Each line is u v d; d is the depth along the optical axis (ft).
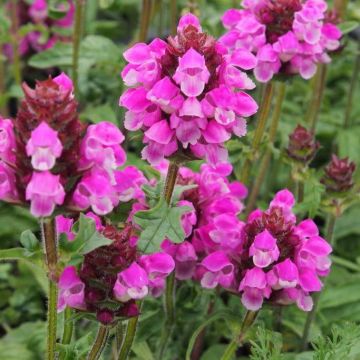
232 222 1.42
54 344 1.32
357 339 1.45
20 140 1.19
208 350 1.75
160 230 1.31
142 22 2.04
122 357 1.46
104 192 1.19
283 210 1.46
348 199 1.69
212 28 2.27
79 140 1.20
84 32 2.44
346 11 2.42
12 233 2.02
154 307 1.64
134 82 1.29
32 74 2.52
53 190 1.15
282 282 1.36
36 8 2.40
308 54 1.63
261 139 1.73
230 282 1.43
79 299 1.30
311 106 2.18
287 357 1.55
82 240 1.25
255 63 1.30
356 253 2.12
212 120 1.27
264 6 1.64
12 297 1.95
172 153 1.30
